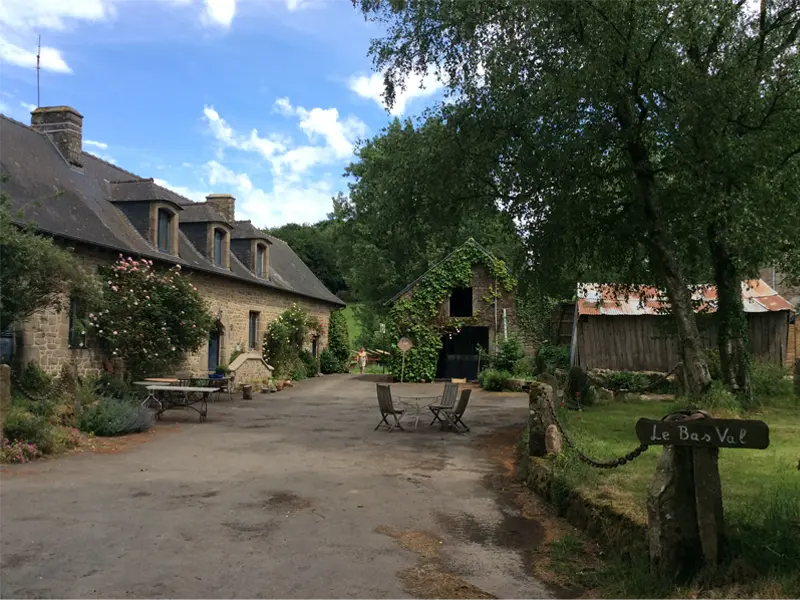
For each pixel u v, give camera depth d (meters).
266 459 7.91
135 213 15.76
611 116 8.47
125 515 5.21
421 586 3.88
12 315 8.89
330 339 30.06
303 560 4.26
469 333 26.88
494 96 8.95
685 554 3.51
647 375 15.47
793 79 8.97
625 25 7.84
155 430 10.28
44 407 8.81
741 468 5.86
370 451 8.66
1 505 5.43
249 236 21.80
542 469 6.30
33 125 15.58
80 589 3.68
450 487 6.58
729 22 8.54
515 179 9.25
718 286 11.45
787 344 17.03
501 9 8.44
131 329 13.17
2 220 8.57
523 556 4.48
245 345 20.47
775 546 3.34
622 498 4.84
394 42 9.75
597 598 3.70
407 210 11.01
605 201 9.34
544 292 10.80
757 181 8.49
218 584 3.81
